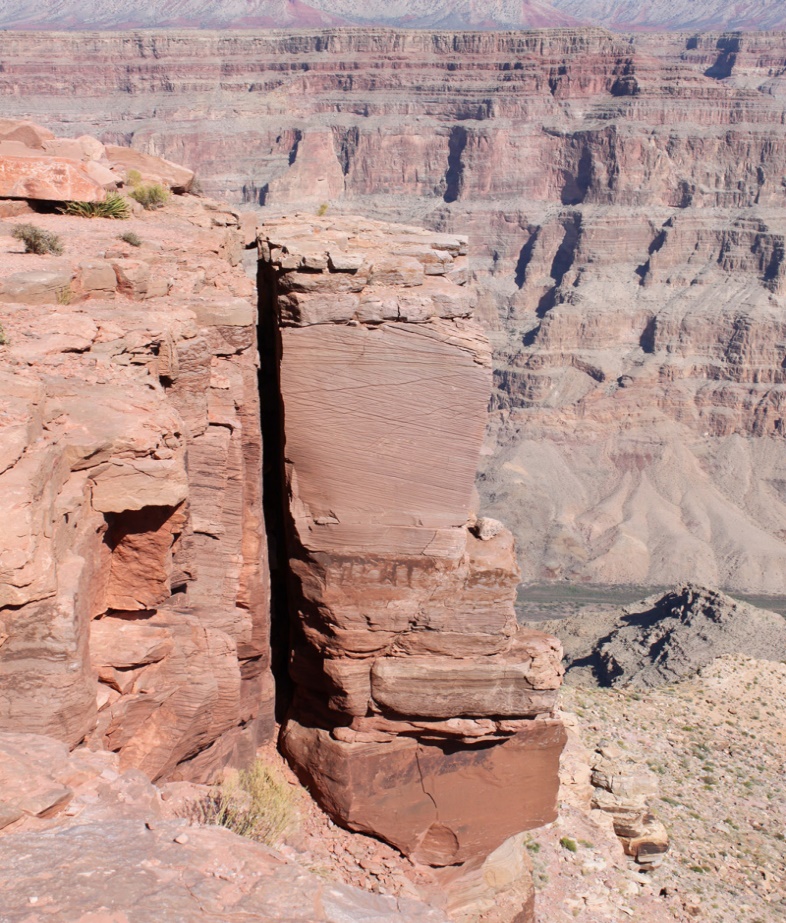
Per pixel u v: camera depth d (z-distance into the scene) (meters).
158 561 13.74
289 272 17.56
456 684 18.36
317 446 17.72
